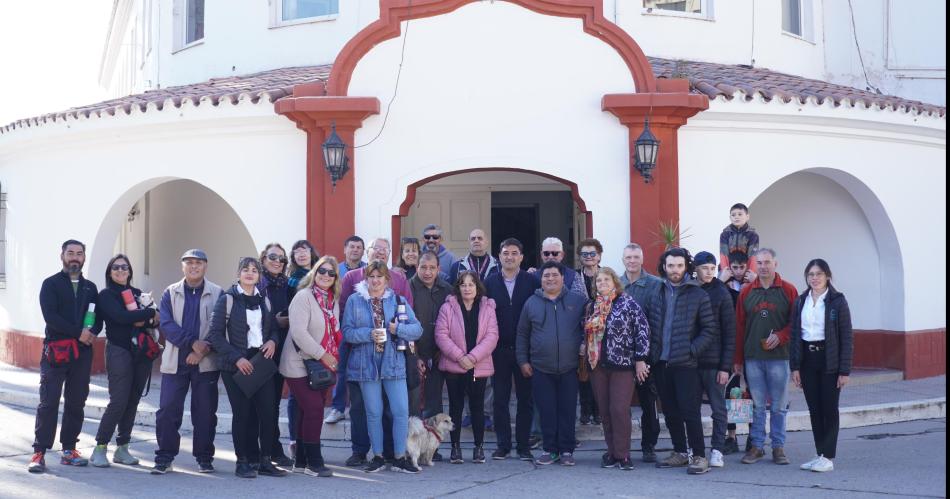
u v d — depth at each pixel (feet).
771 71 44.27
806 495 22.90
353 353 25.93
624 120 33.73
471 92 34.30
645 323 26.17
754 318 26.89
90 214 39.68
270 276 26.22
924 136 39.99
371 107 33.55
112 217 39.60
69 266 25.98
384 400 26.63
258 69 46.34
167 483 24.36
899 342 40.34
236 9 47.29
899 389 37.65
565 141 34.19
